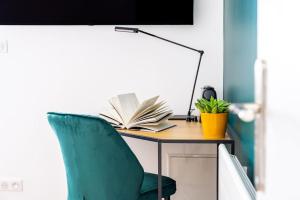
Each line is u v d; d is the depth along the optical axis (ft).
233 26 7.17
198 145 8.96
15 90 9.14
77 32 8.94
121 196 6.05
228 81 7.91
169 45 8.84
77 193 6.27
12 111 9.20
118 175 5.95
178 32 8.79
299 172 2.46
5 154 9.32
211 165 8.98
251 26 5.36
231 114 7.39
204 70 8.80
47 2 8.74
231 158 5.40
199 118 7.96
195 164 9.00
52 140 9.23
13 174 9.36
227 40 8.08
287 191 2.58
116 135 5.81
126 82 8.96
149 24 8.66
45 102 9.12
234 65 7.02
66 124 5.90
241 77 6.22
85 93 9.05
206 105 6.37
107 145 5.80
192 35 8.77
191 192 9.07
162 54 8.86
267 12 2.88
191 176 9.04
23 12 8.78
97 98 9.04
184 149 9.00
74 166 6.14
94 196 6.13
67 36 8.95
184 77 8.87
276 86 2.67
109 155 5.85
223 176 5.54
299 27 2.42
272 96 2.72
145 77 8.93
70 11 8.75
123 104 7.38
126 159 5.92
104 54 8.95
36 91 9.11
